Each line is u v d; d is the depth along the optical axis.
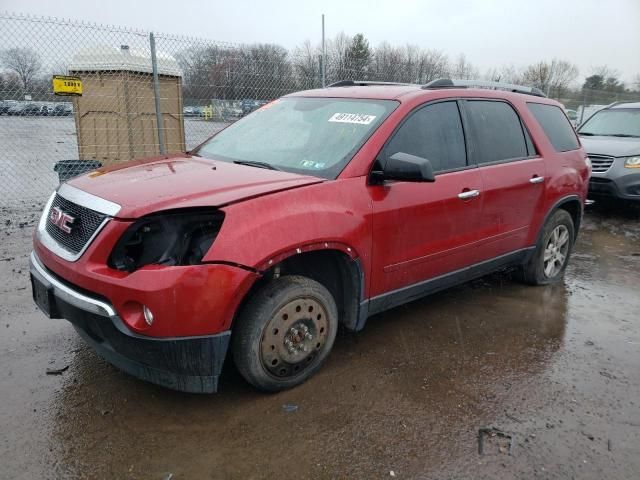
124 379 3.22
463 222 3.93
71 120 8.60
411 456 2.63
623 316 4.52
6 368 3.30
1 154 8.97
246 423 2.84
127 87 7.35
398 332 4.01
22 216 6.95
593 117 10.23
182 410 2.94
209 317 2.62
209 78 8.30
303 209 2.94
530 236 4.73
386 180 3.37
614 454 2.69
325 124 3.72
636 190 8.28
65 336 3.75
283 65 9.02
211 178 3.06
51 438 2.68
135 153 7.64
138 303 2.54
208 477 2.45
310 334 3.15
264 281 3.00
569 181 4.95
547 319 4.38
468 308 4.55
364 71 10.70
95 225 2.72
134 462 2.53
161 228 2.70
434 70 13.77
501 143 4.36
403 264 3.56
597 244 7.08
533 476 2.52
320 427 2.83
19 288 4.57
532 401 3.15
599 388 3.32
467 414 2.99
